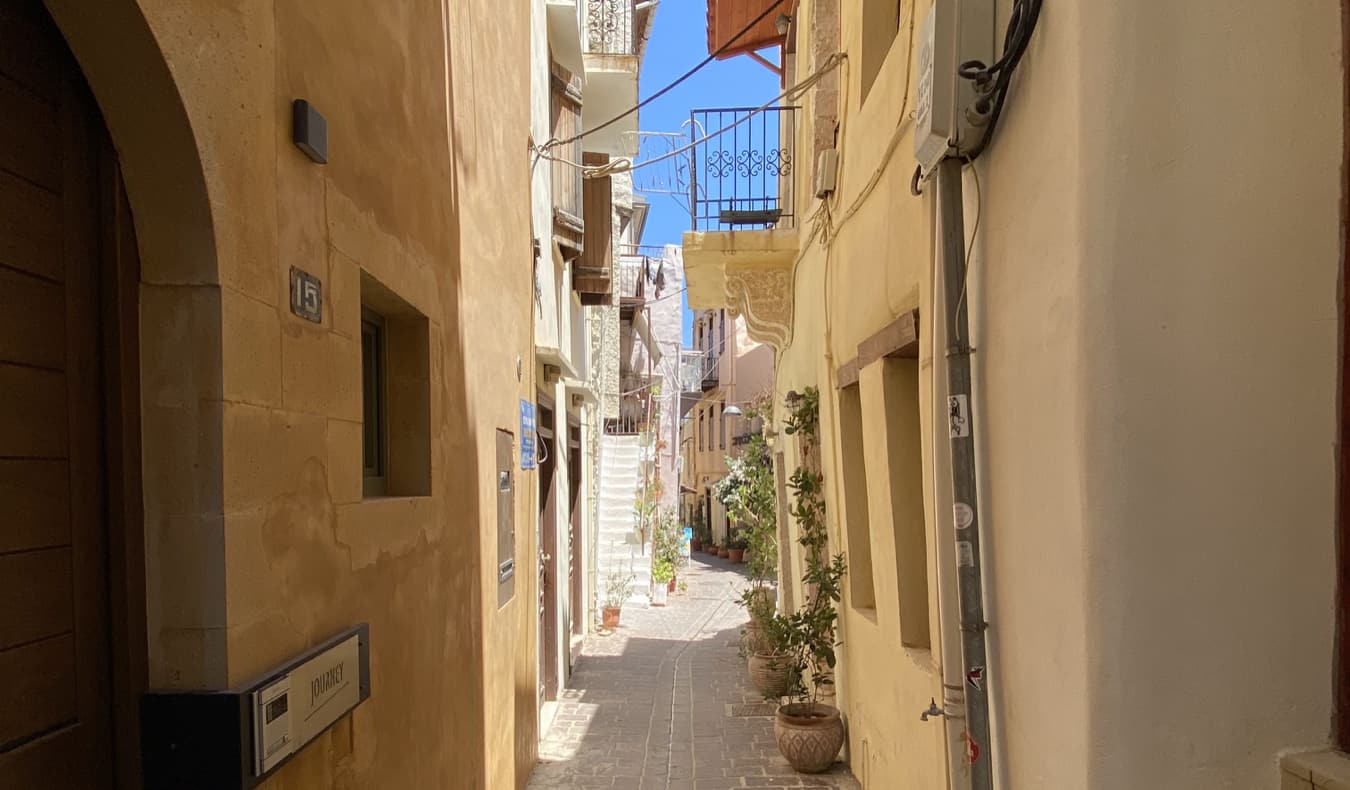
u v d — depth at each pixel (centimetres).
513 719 466
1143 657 160
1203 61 162
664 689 767
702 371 2858
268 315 178
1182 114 161
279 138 185
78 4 132
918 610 366
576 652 928
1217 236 161
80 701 147
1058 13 174
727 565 2183
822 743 498
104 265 154
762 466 952
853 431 492
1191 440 161
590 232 873
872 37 425
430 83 314
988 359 214
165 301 155
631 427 1847
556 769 542
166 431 155
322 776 204
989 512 215
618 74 839
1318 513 160
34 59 140
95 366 153
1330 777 144
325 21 214
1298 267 161
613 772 535
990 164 213
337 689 204
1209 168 161
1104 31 162
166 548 155
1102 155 162
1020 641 196
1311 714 158
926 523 300
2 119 134
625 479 1405
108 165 154
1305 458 160
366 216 242
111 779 154
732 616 1238
